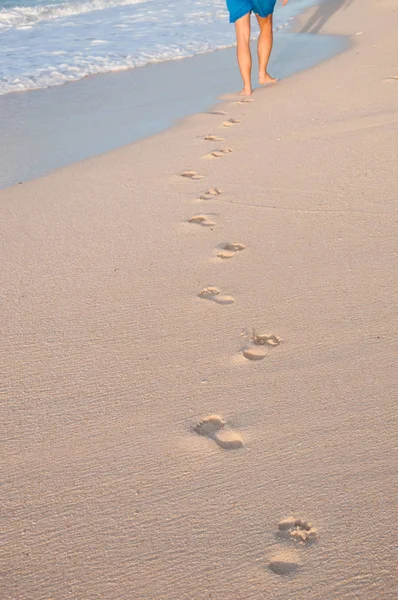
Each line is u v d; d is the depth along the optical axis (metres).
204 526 1.92
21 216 4.02
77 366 2.66
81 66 7.97
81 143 5.37
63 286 3.22
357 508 1.92
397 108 5.42
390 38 8.50
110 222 3.88
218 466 2.12
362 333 2.70
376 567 1.75
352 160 4.46
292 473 2.07
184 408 2.38
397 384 2.40
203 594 1.72
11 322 2.96
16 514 2.00
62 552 1.87
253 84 6.95
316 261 3.26
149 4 12.66
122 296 3.11
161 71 7.73
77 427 2.33
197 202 4.06
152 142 5.27
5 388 2.55
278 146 4.89
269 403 2.37
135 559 1.83
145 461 2.17
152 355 2.69
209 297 3.05
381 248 3.31
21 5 12.66
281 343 2.69
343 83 6.46
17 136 5.61
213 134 5.35
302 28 9.84
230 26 10.20
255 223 3.71
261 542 1.85
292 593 1.70
